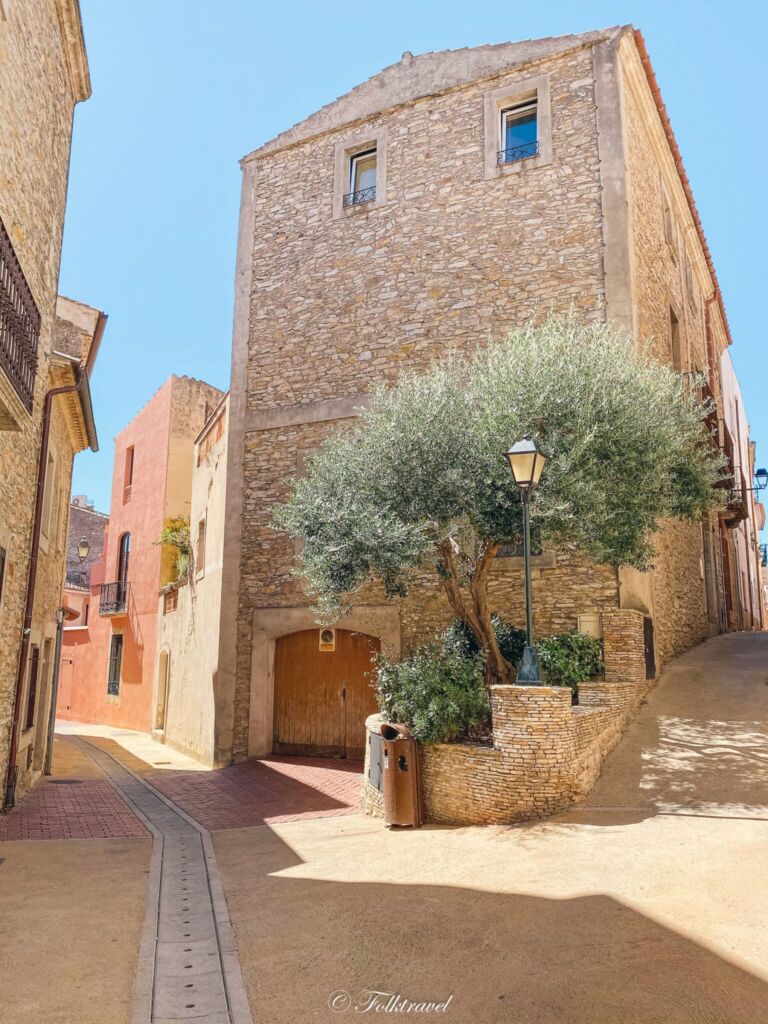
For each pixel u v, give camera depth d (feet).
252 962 15.11
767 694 32.81
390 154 46.65
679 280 53.01
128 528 80.89
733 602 71.26
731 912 15.40
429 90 46.03
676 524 45.96
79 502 136.15
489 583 37.91
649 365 35.47
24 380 22.91
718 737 28.58
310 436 45.65
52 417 39.55
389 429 30.96
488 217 42.60
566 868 19.08
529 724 24.23
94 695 85.66
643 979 13.04
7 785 31.68
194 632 55.16
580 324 38.11
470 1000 12.95
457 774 25.66
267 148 51.70
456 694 27.14
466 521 30.71
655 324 43.52
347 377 45.19
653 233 45.03
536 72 42.83
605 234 39.09
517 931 15.55
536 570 37.01
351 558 30.25
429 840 23.56
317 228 48.49
